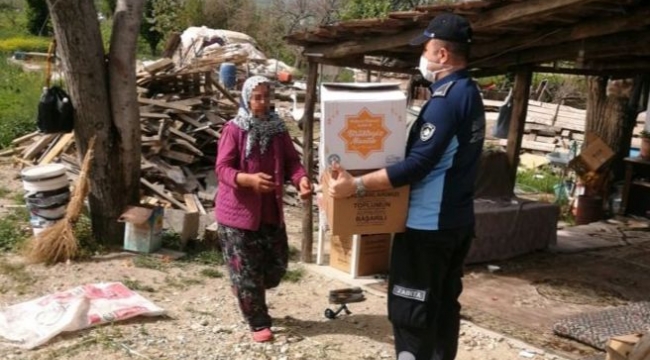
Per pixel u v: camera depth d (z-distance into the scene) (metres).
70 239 5.88
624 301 5.70
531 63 7.35
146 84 10.02
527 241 7.05
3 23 36.75
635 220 9.23
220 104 10.55
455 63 3.00
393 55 6.99
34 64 23.12
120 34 6.06
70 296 4.78
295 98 17.77
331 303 5.21
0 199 8.13
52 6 5.73
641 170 9.54
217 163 4.20
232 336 4.43
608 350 3.21
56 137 9.77
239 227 4.15
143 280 5.53
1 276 5.43
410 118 5.31
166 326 4.54
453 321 3.31
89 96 6.02
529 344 4.55
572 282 6.20
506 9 4.78
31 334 4.21
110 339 4.23
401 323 3.12
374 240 5.96
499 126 9.30
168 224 6.82
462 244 3.22
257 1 36.00
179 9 33.34
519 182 12.46
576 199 9.48
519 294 5.78
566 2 4.39
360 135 3.07
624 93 9.97
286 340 4.40
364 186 2.99
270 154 4.23
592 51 6.33
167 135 8.97
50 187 6.05
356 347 4.36
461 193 3.05
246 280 4.25
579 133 15.52
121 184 6.36
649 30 5.67
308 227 6.39
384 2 24.86
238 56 14.40
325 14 31.94
